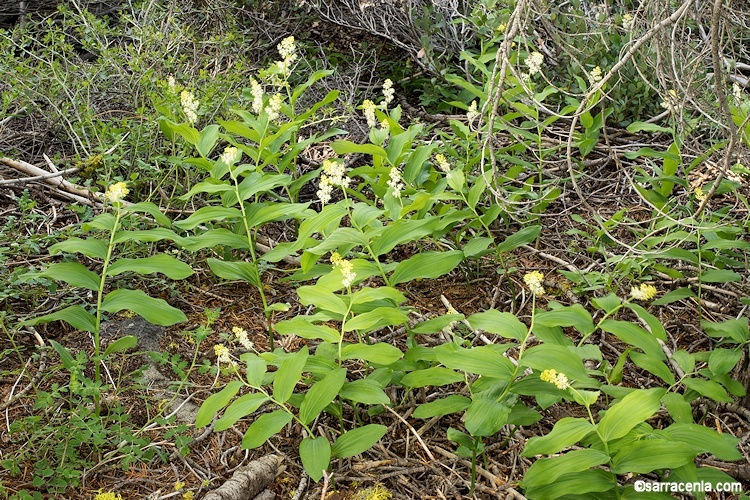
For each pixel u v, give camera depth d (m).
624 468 1.93
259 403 2.27
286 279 3.02
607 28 4.66
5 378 2.74
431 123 5.14
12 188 3.79
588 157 4.61
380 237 2.86
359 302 2.41
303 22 5.80
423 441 2.61
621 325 2.35
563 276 3.58
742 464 2.49
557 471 1.92
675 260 3.51
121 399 2.71
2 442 2.45
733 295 3.29
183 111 3.70
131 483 2.39
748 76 4.86
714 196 3.98
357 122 4.79
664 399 2.32
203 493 2.37
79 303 3.16
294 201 3.73
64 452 2.31
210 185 3.13
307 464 2.15
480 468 2.50
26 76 4.09
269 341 3.09
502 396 2.23
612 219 3.28
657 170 3.66
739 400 2.71
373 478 2.45
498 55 2.67
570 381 2.27
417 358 2.52
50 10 5.90
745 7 3.27
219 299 3.37
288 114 3.94
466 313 3.37
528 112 3.86
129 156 3.96
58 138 4.31
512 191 3.91
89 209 3.51
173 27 4.84
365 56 5.77
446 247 3.71
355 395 2.30
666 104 2.98
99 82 4.48
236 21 5.61
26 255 3.29
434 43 5.52
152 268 2.62
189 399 2.73
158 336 3.06
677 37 3.19
